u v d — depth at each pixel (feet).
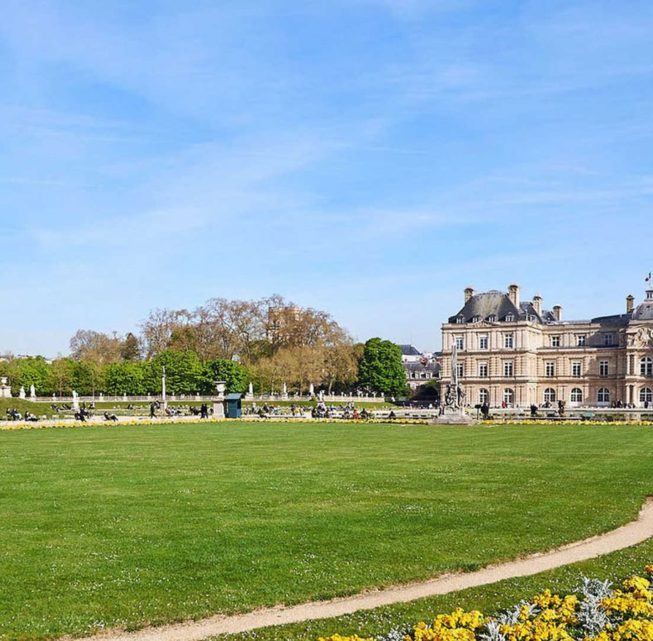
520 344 597.11
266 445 195.52
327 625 58.03
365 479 127.03
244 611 61.62
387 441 208.64
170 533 85.81
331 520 92.38
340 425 295.89
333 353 607.37
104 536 84.69
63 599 63.87
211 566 72.69
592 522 92.02
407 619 59.26
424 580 69.41
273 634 56.49
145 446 193.36
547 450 180.04
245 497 108.78
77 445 197.26
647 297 581.53
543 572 71.51
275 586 66.85
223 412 368.89
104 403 539.70
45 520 93.15
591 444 197.88
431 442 205.05
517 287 614.75
